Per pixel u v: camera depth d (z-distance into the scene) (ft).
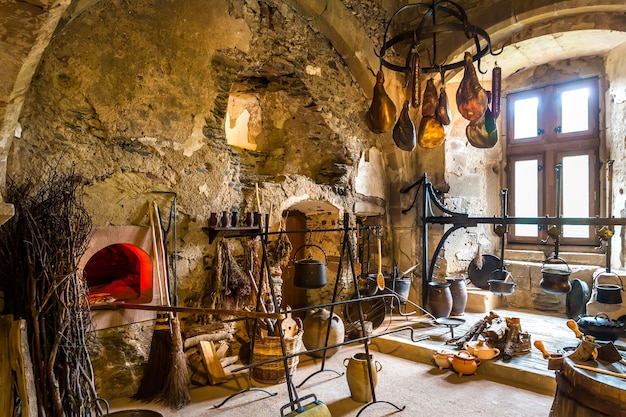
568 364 5.88
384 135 14.39
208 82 9.76
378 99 7.91
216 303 9.70
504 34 12.59
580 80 14.25
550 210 14.84
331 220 13.50
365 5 13.12
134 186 8.54
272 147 13.71
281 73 11.93
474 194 15.12
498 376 9.15
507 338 9.73
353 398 8.08
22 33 4.50
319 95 12.47
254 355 9.05
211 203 9.81
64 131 7.68
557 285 9.61
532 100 15.39
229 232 10.25
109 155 8.22
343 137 13.20
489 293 14.12
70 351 6.38
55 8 4.46
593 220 8.71
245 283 9.80
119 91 8.32
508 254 15.60
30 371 5.86
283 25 11.34
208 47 9.69
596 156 13.91
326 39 12.69
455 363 9.26
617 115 13.12
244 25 10.32
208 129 9.84
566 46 13.09
